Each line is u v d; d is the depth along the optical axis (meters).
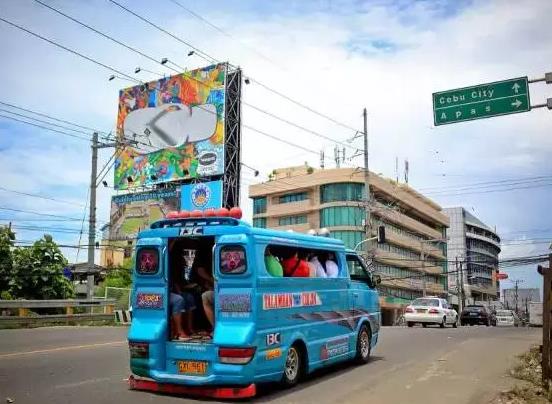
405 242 69.75
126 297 30.97
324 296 10.52
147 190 43.59
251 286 8.45
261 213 68.62
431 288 80.56
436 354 13.78
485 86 15.86
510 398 8.50
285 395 8.70
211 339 8.99
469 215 114.38
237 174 41.31
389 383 9.67
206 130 41.34
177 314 9.17
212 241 9.45
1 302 22.30
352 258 12.12
